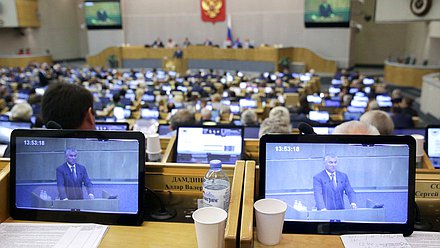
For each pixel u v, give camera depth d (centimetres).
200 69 1836
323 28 1767
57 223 134
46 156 137
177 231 129
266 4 1861
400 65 1403
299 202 126
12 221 136
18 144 138
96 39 2109
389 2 1012
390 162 125
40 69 1551
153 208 146
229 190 129
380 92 986
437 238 123
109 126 313
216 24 1961
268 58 1684
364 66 2030
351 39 1773
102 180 135
